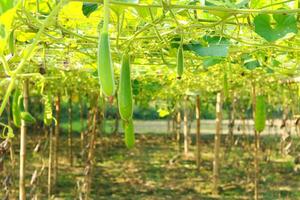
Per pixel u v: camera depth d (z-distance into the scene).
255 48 3.89
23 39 2.97
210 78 7.76
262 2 2.64
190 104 15.88
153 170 13.52
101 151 14.98
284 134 10.31
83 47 3.80
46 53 4.46
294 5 2.54
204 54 3.10
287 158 14.49
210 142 19.95
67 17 2.95
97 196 10.38
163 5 2.14
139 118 35.06
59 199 9.74
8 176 6.01
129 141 2.31
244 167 13.71
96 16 3.00
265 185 11.52
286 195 10.56
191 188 11.32
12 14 1.62
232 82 8.39
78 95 10.92
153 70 6.56
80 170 12.88
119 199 10.16
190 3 2.59
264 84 8.12
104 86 1.52
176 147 18.33
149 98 12.59
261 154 14.85
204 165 14.28
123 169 13.62
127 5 2.05
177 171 13.39
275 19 2.48
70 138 13.40
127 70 1.90
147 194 10.70
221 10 2.22
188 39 3.25
